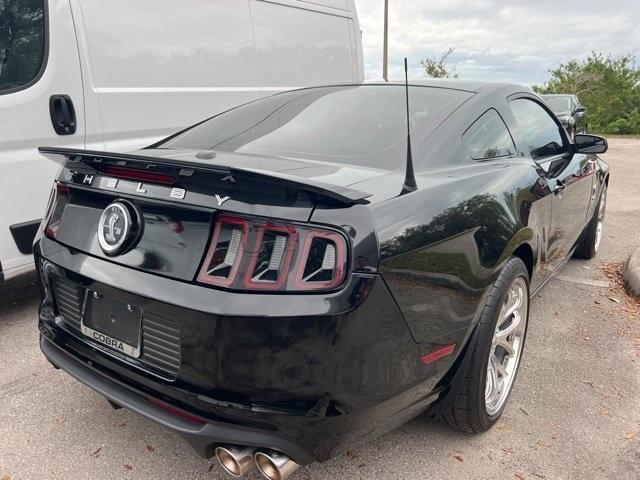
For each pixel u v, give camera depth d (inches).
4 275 141.6
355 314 66.9
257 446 68.3
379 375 71.9
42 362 123.6
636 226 264.2
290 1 226.4
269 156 90.0
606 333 146.4
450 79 123.1
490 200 94.3
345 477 90.0
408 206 77.1
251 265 67.2
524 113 130.8
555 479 91.7
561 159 141.6
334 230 66.7
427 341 78.9
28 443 96.2
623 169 491.2
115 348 80.0
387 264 70.3
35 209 145.7
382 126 99.3
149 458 93.3
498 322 96.1
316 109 109.5
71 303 87.4
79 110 153.5
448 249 81.7
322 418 68.1
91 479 88.3
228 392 68.1
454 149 98.0
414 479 90.1
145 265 74.4
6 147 139.3
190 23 184.9
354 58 267.6
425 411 89.6
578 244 177.9
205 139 105.7
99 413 105.1
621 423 107.4
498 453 97.3
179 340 70.6
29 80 142.3
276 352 65.9
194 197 71.7
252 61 209.9
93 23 155.9
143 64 170.4
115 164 78.7
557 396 116.0
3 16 136.1
